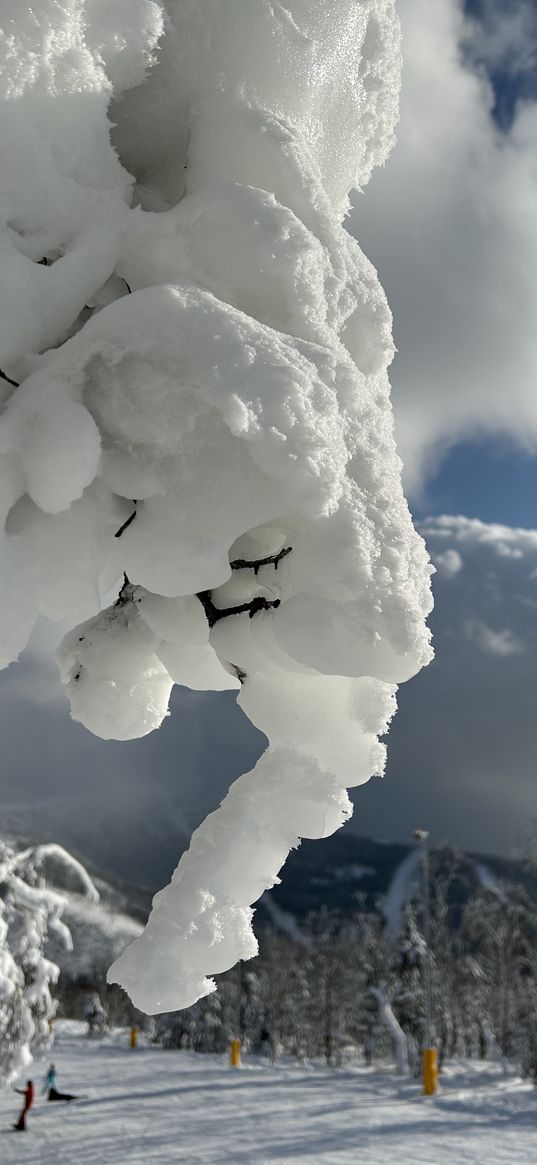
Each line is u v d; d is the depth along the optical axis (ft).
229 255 5.12
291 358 4.82
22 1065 45.39
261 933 194.39
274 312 5.23
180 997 5.09
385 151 6.66
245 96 5.72
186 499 4.91
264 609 5.59
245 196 5.16
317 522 4.88
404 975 127.24
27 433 4.59
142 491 4.91
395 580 4.92
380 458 5.20
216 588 5.82
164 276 5.13
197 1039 173.68
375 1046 145.18
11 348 4.75
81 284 4.92
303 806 5.54
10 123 4.77
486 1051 148.05
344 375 5.14
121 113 5.68
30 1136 68.03
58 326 4.92
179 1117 78.18
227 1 5.64
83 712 6.42
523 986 128.06
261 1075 119.96
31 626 4.85
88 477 4.52
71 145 5.05
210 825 5.54
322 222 5.58
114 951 288.30
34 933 48.03
